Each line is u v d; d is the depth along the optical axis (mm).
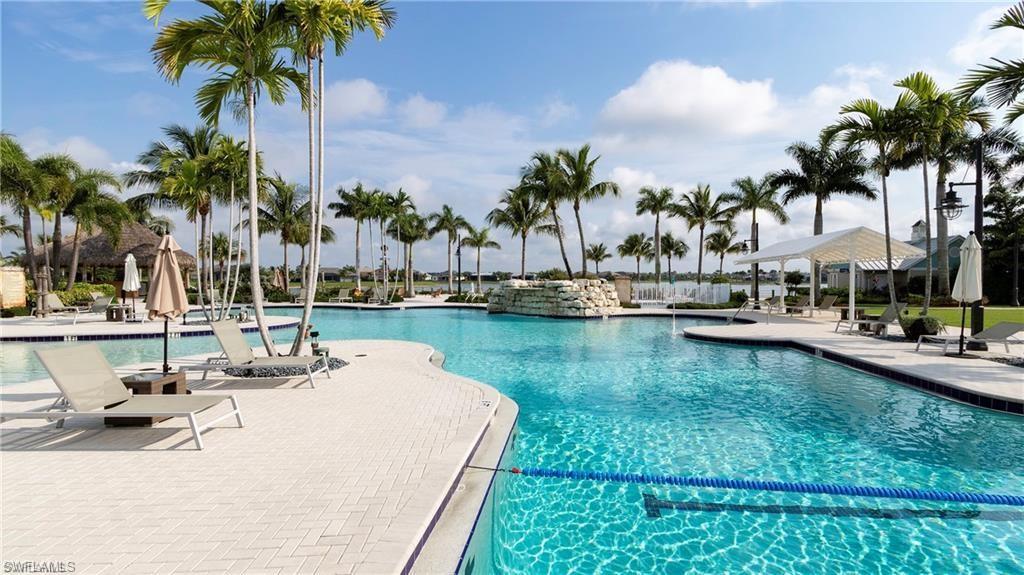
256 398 6664
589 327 18625
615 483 4664
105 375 5297
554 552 3586
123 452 4555
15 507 3418
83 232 30312
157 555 2807
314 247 9195
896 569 3303
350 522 3201
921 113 12969
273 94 10320
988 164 26734
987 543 3604
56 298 19578
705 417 6738
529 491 4547
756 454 5395
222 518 3252
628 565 3406
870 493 4355
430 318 23375
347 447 4684
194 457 4414
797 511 4129
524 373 9711
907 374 8242
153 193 26312
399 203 38000
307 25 8094
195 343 13453
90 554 2818
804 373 9594
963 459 5184
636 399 7703
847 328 15297
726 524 3947
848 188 26875
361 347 11750
